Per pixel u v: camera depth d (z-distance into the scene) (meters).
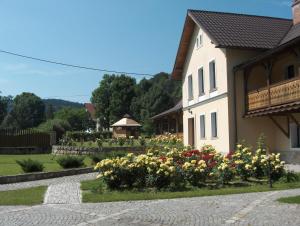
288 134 22.41
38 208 10.97
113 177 13.88
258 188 13.30
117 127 57.78
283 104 19.62
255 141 23.83
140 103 90.69
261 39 24.80
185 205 10.65
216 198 11.59
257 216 8.94
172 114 44.66
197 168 14.20
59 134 45.53
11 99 124.88
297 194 11.77
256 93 22.42
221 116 24.83
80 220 9.23
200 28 27.84
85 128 101.81
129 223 8.80
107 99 98.38
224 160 15.05
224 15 28.28
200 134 28.67
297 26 25.88
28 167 19.55
